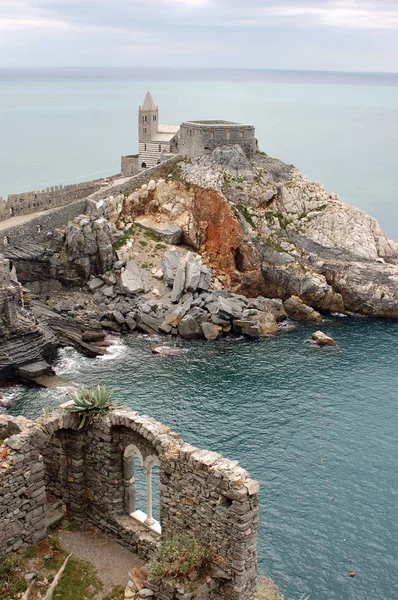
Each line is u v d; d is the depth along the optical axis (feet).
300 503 196.13
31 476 103.55
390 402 270.46
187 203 441.68
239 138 469.98
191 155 472.85
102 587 99.09
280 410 259.19
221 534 91.20
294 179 465.06
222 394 273.33
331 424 248.32
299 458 222.28
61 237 389.80
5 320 287.07
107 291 388.37
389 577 166.09
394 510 194.18
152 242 423.64
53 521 112.47
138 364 307.17
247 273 419.74
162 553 92.99
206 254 431.02
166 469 97.45
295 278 412.36
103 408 111.14
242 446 229.25
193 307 365.61
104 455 109.70
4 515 101.04
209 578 90.68
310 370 303.07
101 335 336.49
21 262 369.91
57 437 113.19
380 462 221.46
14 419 109.19
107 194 435.12
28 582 98.22
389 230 622.13
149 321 357.20
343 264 418.92
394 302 398.42
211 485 91.20
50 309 358.02
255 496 88.79
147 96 492.95
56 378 284.41
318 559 171.63
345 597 158.40
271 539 178.91
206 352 325.01
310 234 435.94
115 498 110.73
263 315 363.76
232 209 428.97
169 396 270.05
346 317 399.85
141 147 502.79
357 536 181.78
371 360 318.45
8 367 278.46
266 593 144.46
